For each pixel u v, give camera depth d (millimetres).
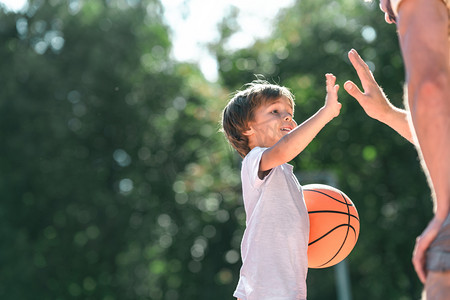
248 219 4898
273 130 5102
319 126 4344
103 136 37812
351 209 5340
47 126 34938
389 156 33438
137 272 36875
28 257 35312
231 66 37469
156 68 38594
